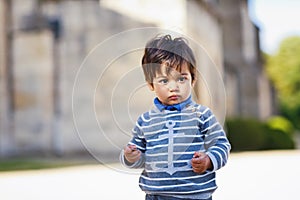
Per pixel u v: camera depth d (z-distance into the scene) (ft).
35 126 43.83
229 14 81.35
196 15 49.21
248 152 51.47
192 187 9.00
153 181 9.16
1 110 43.88
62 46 45.52
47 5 45.75
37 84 44.06
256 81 81.05
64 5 45.78
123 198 20.42
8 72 44.73
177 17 45.47
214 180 9.34
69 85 45.09
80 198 20.54
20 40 44.75
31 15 45.03
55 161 39.24
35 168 33.83
